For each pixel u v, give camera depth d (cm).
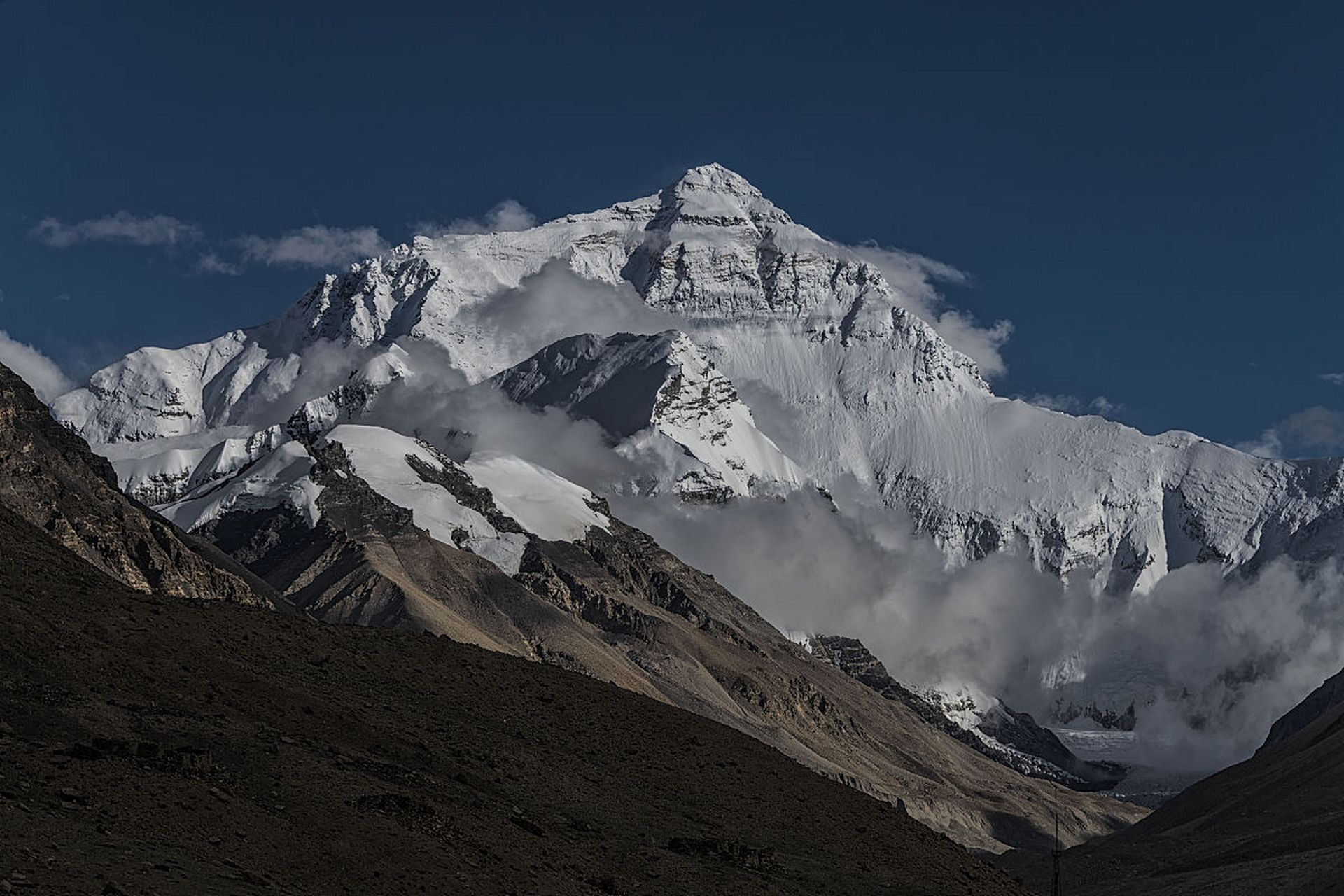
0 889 10562
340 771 14900
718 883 16200
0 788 12112
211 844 12562
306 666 18038
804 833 18925
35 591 16762
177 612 18025
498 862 14362
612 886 14900
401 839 13938
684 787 19088
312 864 12950
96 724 13875
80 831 11894
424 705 18475
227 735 14712
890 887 17938
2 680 14138
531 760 17912
